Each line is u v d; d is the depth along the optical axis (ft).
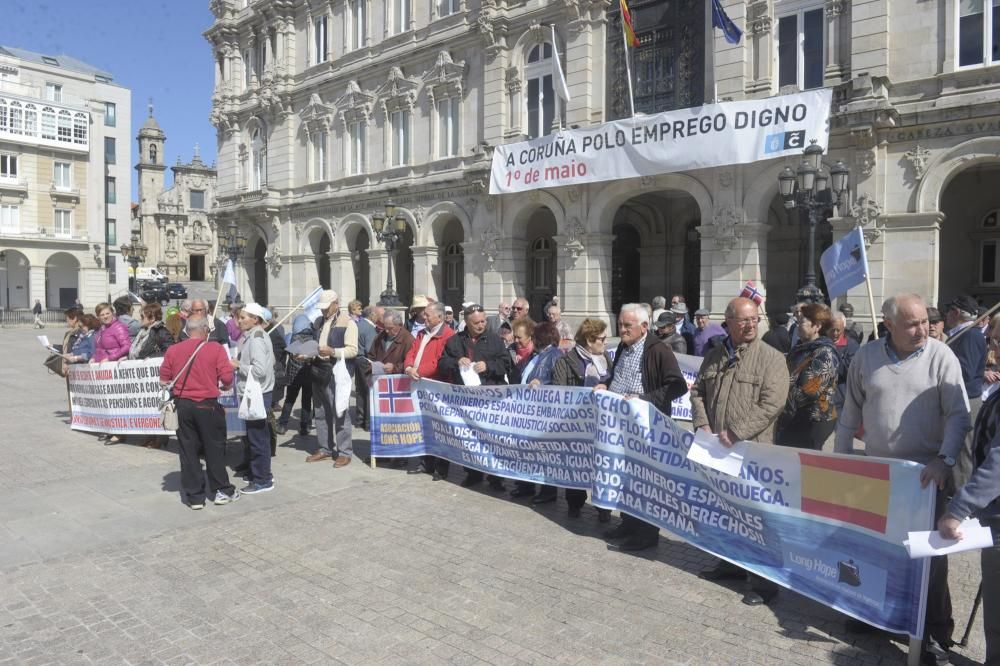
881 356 15.14
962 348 23.57
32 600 16.89
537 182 67.77
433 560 19.34
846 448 15.85
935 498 13.79
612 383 21.80
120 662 14.12
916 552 12.42
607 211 66.49
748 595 16.88
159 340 34.50
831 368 18.57
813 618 16.08
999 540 12.37
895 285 49.88
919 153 48.83
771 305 72.64
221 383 24.40
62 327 148.66
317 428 30.55
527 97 73.87
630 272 83.76
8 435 36.32
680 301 45.32
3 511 23.48
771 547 16.62
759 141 52.75
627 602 16.80
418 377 27.86
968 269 60.18
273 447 30.78
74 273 185.06
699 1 61.72
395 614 16.15
